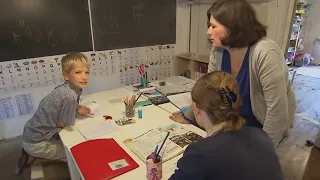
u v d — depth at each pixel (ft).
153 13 10.49
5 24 7.71
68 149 4.33
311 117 10.63
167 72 11.75
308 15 20.49
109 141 4.42
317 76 17.17
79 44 9.20
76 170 4.52
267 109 3.74
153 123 5.22
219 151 2.35
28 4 7.91
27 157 6.06
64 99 5.08
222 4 3.69
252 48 3.75
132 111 5.60
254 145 2.45
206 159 2.33
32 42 8.31
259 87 3.84
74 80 5.30
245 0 3.73
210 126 2.69
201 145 2.46
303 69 19.30
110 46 9.86
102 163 3.76
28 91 8.73
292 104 4.40
